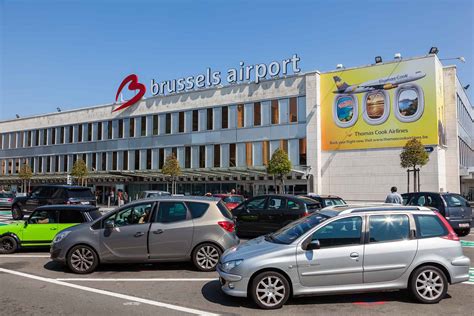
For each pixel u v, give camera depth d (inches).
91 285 290.0
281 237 257.0
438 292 239.6
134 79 1656.0
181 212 339.6
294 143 1263.5
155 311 227.8
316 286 234.5
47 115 1934.1
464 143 1396.4
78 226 340.2
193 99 1489.9
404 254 239.5
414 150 953.5
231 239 339.0
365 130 1154.0
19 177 1828.2
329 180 1200.8
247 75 1378.0
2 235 424.8
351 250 237.1
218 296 259.3
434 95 1059.9
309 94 1238.3
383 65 1137.4
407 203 578.6
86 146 1781.5
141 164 1605.6
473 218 797.2
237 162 1370.6
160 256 330.3
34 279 309.4
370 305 236.5
